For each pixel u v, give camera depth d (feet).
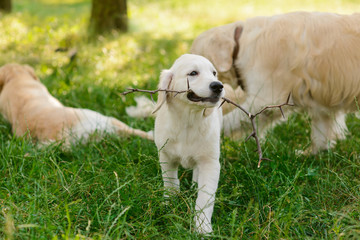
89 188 10.25
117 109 17.48
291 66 12.94
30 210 8.88
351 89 12.79
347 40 12.69
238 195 10.48
